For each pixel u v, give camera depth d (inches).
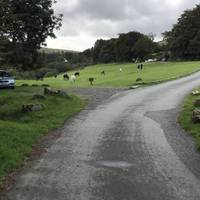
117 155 566.9
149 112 950.4
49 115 895.1
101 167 507.8
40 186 434.0
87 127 777.6
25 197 400.5
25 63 1825.8
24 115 886.4
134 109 1001.5
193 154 572.4
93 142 649.6
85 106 1071.6
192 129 727.7
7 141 603.2
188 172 486.6
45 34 1779.0
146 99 1194.6
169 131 730.8
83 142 650.8
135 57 5861.2
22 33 1705.2
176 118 861.2
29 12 1695.4
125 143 640.4
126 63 5482.3
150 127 768.9
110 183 444.5
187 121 799.7
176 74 2267.5
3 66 1873.8
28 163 525.3
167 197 402.3
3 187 429.4
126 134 708.7
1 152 535.5
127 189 425.1
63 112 941.2
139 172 486.3
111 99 1214.9
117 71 3523.6
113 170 494.6
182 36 4995.1
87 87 1701.5
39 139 671.8
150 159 545.6
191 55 5036.9
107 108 1027.3
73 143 644.1
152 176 470.3
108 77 2642.7
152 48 5866.1
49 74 4239.7
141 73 2736.2
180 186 435.2
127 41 5925.2
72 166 512.1
